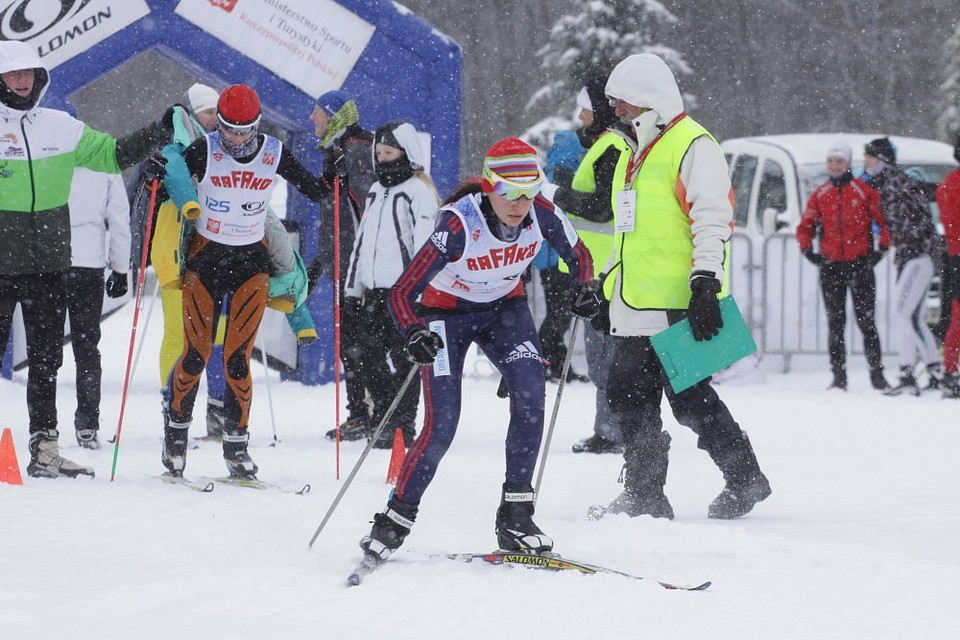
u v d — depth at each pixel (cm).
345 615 1251
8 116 2075
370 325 2741
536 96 7862
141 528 1714
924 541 1653
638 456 1877
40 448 2158
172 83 9644
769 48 9506
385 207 2711
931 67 9356
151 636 1169
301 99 3812
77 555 1537
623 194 1908
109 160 2147
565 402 3612
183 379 2138
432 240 1468
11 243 2095
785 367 4366
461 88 3928
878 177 3897
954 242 3738
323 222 3014
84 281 2569
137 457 2473
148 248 2138
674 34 9438
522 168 1427
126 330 5728
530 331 1570
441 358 1530
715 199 1839
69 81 3622
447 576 1412
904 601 1302
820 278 3947
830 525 1803
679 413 1891
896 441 2836
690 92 9325
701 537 1638
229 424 2186
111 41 3647
